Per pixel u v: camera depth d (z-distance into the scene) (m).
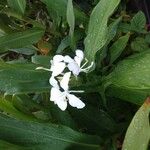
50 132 0.34
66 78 0.31
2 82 0.34
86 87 0.35
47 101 0.38
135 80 0.30
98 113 0.37
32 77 0.34
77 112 0.37
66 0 0.42
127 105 0.38
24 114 0.34
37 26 0.45
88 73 0.35
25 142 0.34
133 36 0.41
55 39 0.46
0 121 0.34
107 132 0.37
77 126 0.37
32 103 0.37
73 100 0.31
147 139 0.27
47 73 0.35
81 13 0.42
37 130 0.34
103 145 0.36
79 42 0.43
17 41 0.41
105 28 0.32
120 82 0.31
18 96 0.36
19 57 0.50
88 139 0.34
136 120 0.28
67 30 0.45
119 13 0.46
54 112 0.37
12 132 0.34
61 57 0.32
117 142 0.36
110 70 0.37
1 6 0.46
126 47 0.41
